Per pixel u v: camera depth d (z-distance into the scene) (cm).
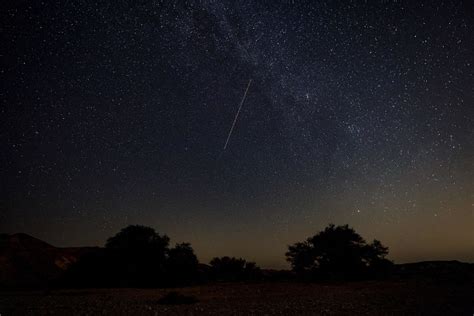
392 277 2853
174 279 2747
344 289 2036
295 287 2275
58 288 2533
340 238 2936
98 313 1118
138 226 2909
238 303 1403
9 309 1227
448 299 1331
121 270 2695
